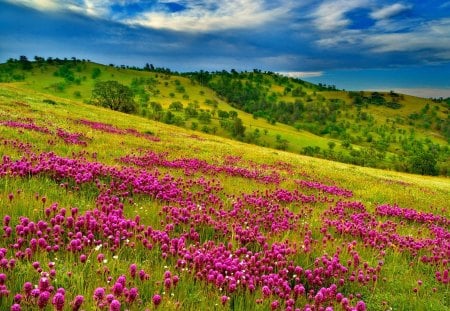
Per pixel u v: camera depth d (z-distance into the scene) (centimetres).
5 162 1212
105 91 14200
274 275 692
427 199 2773
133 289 515
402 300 752
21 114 3903
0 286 476
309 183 2370
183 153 3077
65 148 2095
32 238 675
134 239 760
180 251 729
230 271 676
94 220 758
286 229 1082
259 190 1786
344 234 1170
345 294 754
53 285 541
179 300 573
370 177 4119
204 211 1103
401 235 1300
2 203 814
